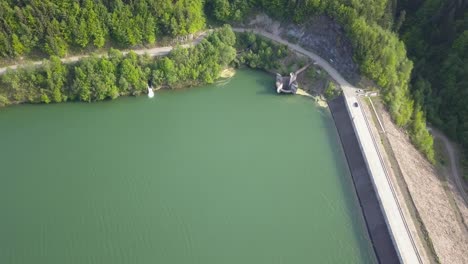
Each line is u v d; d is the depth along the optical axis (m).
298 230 91.44
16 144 107.06
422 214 91.62
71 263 83.94
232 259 85.88
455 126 110.56
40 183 97.94
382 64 113.25
